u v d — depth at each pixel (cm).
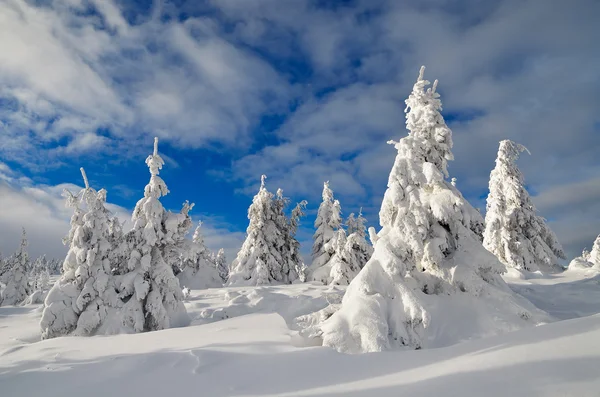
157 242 1623
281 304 1527
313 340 872
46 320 1373
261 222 3366
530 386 384
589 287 1525
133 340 1031
